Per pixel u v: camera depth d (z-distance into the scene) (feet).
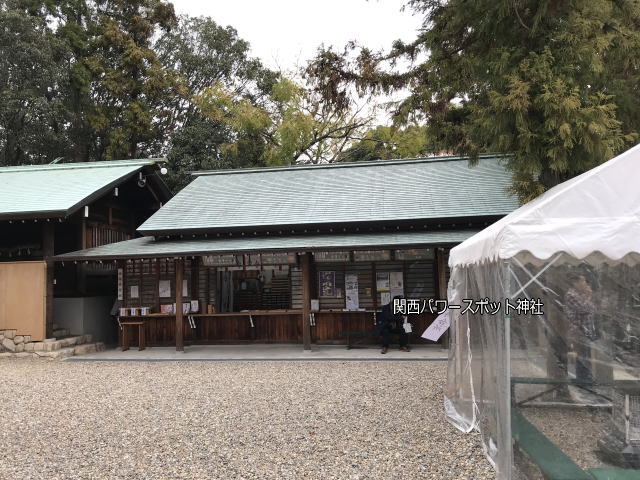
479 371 17.20
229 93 87.76
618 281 13.64
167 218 43.73
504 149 22.93
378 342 39.32
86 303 43.80
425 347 37.78
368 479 13.56
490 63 22.44
